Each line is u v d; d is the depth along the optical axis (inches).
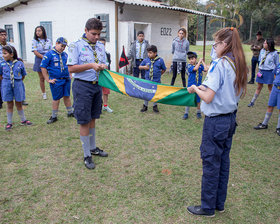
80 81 141.5
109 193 126.0
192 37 1483.8
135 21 464.1
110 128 209.3
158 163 155.4
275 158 163.6
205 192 108.3
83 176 140.1
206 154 103.8
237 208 117.3
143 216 110.8
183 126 217.5
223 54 97.9
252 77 411.8
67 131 201.8
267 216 112.0
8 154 162.2
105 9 433.7
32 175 139.9
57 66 209.3
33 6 537.0
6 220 106.5
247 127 218.8
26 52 590.9
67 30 496.1
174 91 141.1
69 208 114.6
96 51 145.6
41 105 269.7
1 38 229.8
